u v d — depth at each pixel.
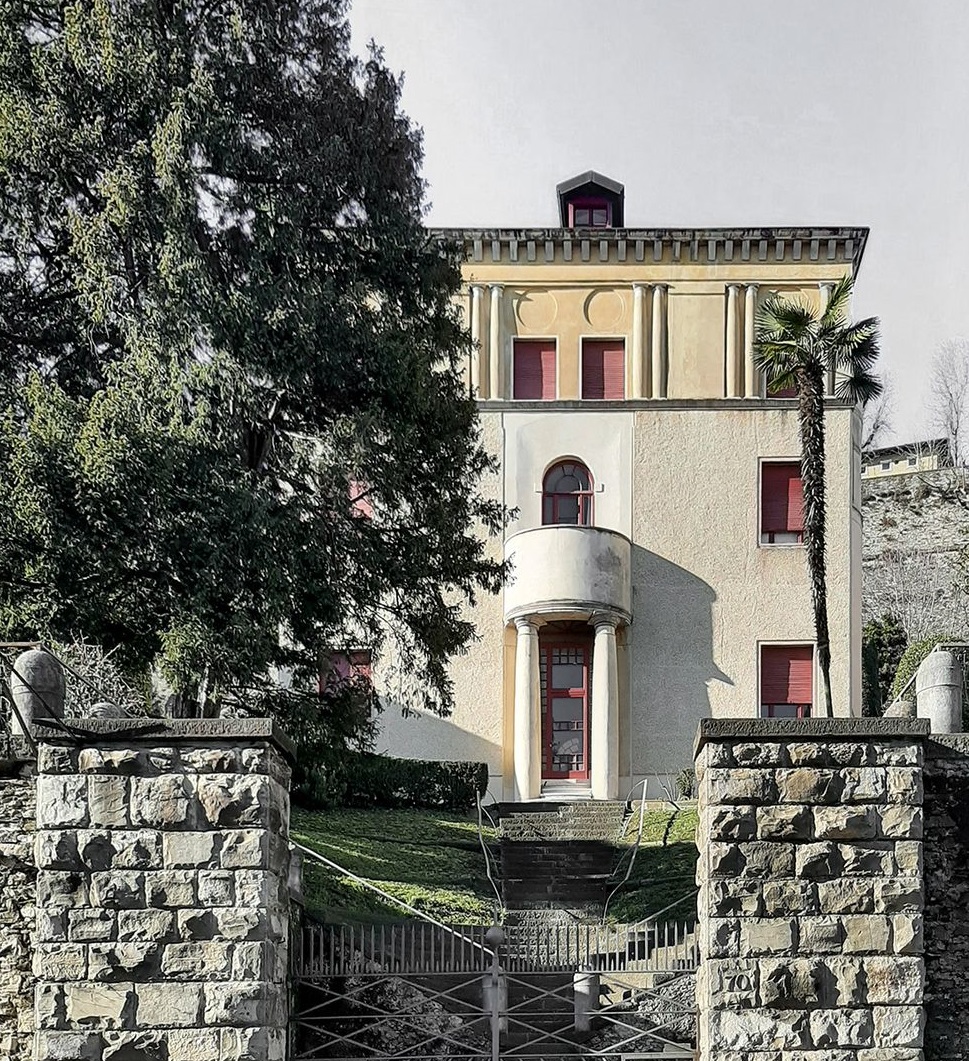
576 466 36.38
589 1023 17.02
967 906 14.30
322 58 23.83
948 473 63.75
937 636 45.78
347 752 25.28
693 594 35.56
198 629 19.83
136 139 21.75
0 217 21.20
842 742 14.18
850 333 30.02
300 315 21.64
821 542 29.23
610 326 36.88
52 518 19.66
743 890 13.96
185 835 13.95
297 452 22.34
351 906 20.84
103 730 14.06
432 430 24.31
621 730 35.03
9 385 21.31
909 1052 13.68
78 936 13.80
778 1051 13.71
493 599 35.53
